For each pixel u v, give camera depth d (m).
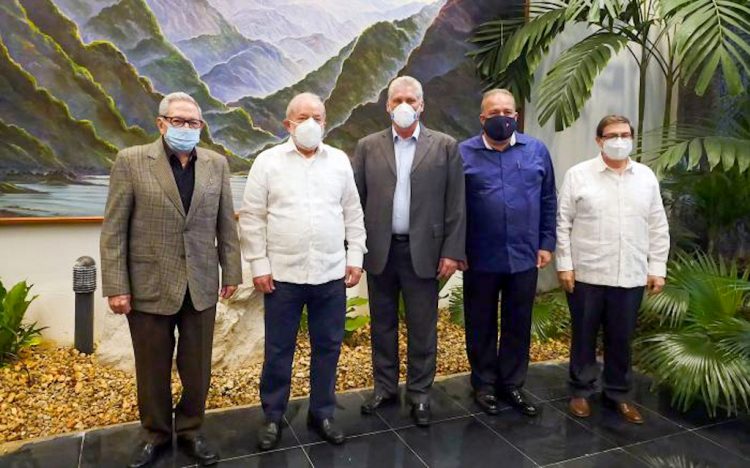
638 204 2.25
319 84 3.42
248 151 3.28
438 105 3.73
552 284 4.14
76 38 2.87
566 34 4.06
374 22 3.53
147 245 1.78
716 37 2.62
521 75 3.69
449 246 2.21
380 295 2.31
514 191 2.25
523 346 2.40
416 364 2.30
